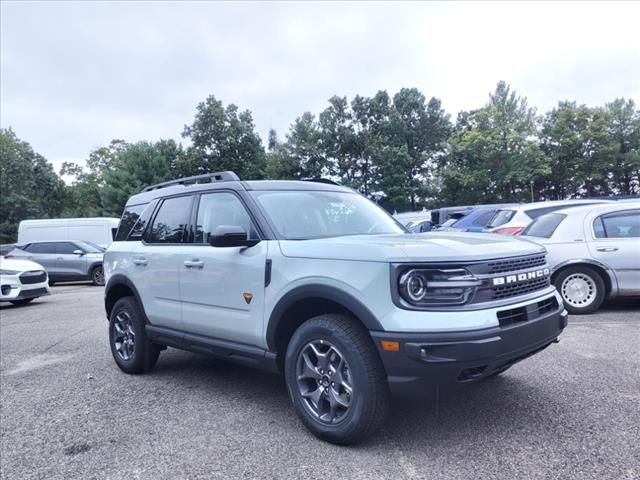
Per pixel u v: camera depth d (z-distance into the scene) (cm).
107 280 521
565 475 247
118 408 386
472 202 4409
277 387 429
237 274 354
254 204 368
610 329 559
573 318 627
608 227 651
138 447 310
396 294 266
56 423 359
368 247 285
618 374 401
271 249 336
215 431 330
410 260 267
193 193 432
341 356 288
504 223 855
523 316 285
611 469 251
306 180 443
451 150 4328
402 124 4856
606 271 638
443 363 252
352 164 4734
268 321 330
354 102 4881
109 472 279
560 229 665
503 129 4172
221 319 370
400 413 340
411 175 4841
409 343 256
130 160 4716
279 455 288
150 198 497
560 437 291
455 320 257
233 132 4997
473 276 268
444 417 330
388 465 268
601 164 4275
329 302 304
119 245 511
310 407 311
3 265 1077
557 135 4400
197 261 392
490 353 258
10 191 5441
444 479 250
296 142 4797
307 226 369
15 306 1114
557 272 656
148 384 449
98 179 6209
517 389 376
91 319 852
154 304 446
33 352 607
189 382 451
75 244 1633
